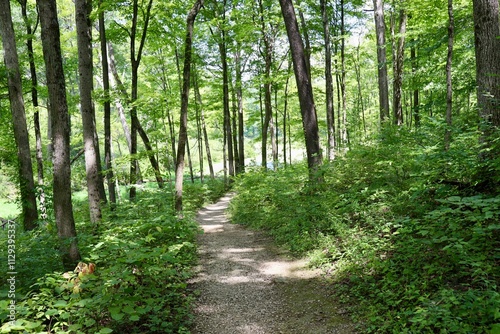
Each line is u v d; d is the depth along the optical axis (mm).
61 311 3951
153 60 21109
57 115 5781
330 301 5332
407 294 4488
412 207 6625
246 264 7570
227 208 15938
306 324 4820
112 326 4438
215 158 45875
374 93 31219
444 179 6184
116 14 16016
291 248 8133
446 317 3498
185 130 10781
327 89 14367
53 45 5695
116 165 13000
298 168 13195
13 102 10906
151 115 15680
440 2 11953
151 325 4582
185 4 15617
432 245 5066
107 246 5848
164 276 5898
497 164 5027
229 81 23453
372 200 7883
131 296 4379
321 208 8680
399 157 8031
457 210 4480
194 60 19453
